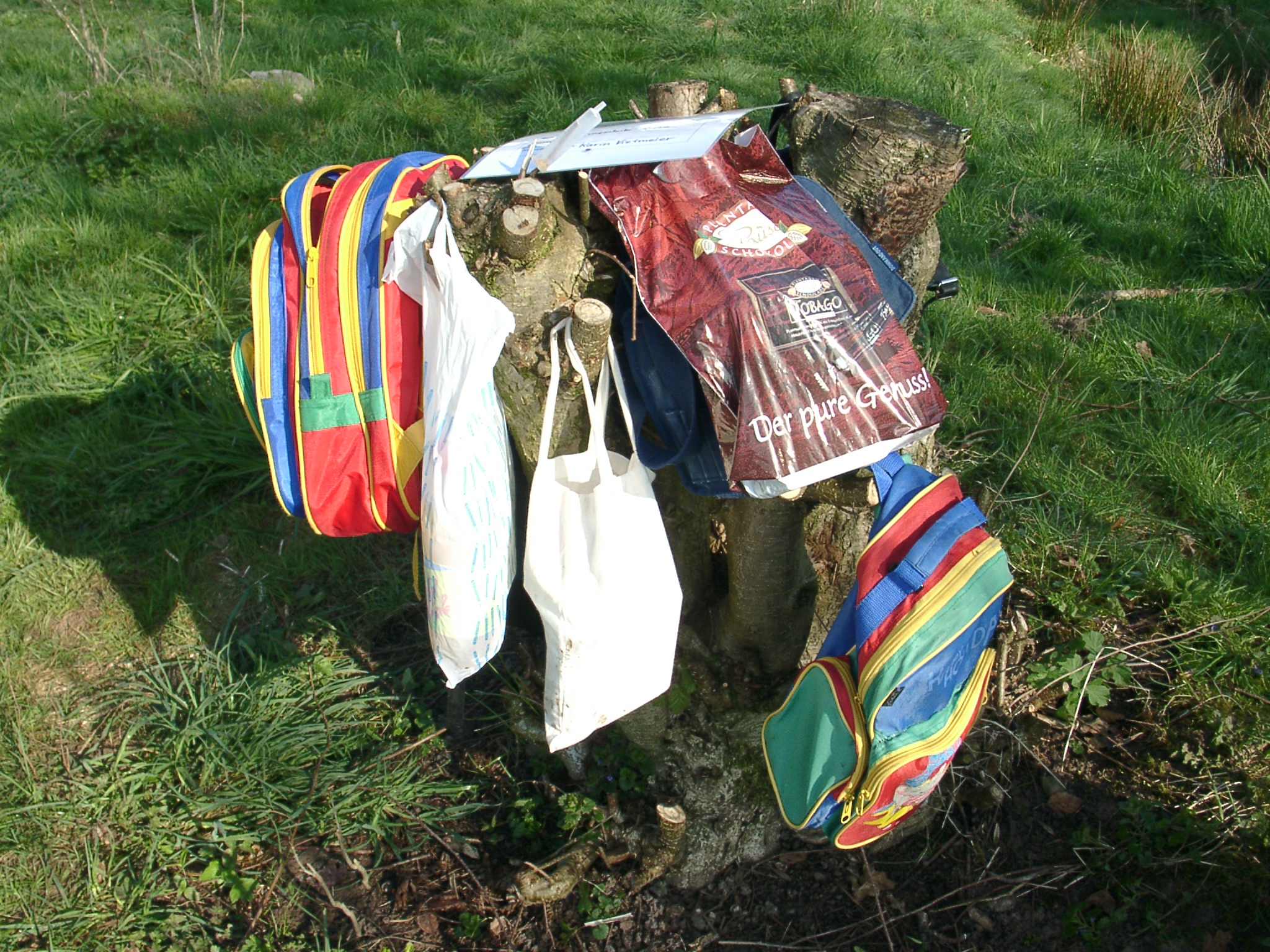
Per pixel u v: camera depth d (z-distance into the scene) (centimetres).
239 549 367
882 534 211
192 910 267
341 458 215
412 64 729
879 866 274
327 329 210
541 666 309
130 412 415
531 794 289
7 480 382
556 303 200
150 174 565
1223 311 498
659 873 267
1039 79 845
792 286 183
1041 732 301
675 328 183
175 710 307
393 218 207
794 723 228
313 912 266
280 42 772
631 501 208
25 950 255
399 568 358
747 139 212
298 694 312
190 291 459
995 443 407
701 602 296
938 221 563
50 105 617
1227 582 339
